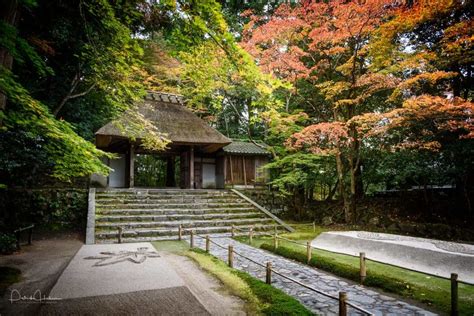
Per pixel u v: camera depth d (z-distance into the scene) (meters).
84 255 5.85
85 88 9.62
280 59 10.43
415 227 9.70
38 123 4.12
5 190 9.52
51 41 7.43
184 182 15.20
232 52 4.57
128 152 13.50
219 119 20.61
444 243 5.92
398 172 10.61
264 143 15.28
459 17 9.20
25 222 9.40
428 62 8.95
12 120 4.09
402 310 3.65
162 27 8.06
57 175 6.16
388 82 9.24
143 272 4.69
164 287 4.02
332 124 9.88
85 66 8.52
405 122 8.84
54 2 6.57
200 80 6.27
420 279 4.77
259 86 5.48
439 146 8.55
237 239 8.57
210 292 4.07
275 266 5.63
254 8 15.07
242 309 3.54
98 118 12.18
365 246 6.34
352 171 11.70
